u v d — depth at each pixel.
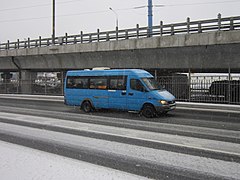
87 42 26.64
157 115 12.55
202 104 17.42
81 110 15.38
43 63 30.47
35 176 4.48
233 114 13.40
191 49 19.72
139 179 4.37
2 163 5.20
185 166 5.04
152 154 5.88
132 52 22.70
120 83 13.23
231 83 18.52
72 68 28.47
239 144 6.76
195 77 20.00
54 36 30.38
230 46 17.98
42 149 6.29
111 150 6.21
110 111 14.85
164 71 26.78
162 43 20.50
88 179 4.34
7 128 9.20
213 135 7.94
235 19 17.67
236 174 4.61
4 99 25.34
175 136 7.79
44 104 19.53
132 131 8.60
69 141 7.15
